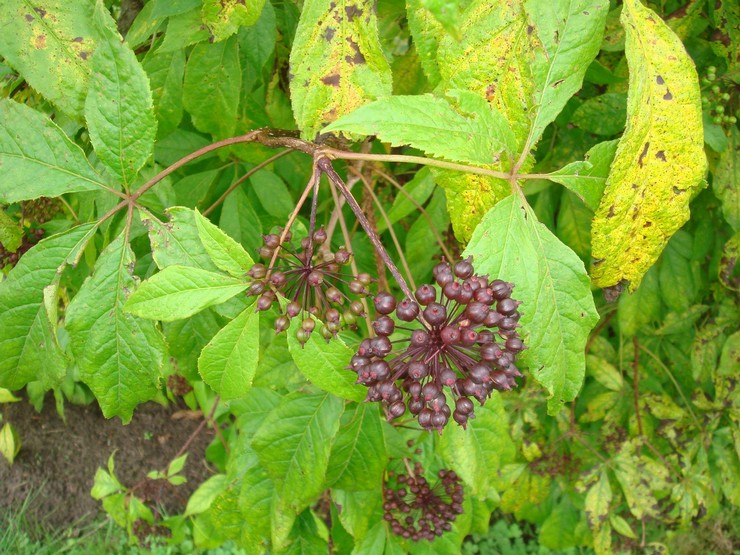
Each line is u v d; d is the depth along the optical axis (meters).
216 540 0.51
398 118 0.18
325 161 0.20
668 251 0.48
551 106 0.22
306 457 0.29
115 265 0.23
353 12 0.22
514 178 0.21
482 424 0.28
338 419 0.29
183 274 0.20
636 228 0.23
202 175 0.39
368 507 0.33
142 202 0.29
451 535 0.36
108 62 0.21
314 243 0.22
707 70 0.37
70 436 0.85
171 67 0.30
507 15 0.21
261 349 0.32
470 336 0.18
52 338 0.23
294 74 0.22
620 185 0.22
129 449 0.85
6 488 0.82
